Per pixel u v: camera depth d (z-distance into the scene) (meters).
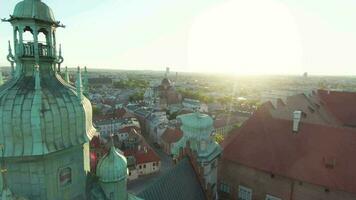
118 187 21.30
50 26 17.83
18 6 16.86
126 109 146.62
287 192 38.53
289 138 41.50
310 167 37.38
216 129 117.50
